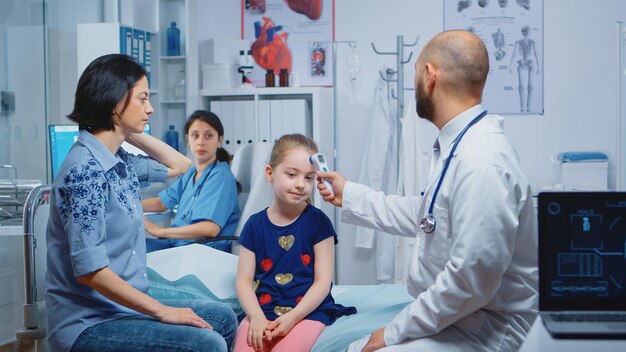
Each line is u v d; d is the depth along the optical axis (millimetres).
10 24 4066
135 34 4473
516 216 1817
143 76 2102
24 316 2432
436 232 1963
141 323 1990
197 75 4848
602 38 4684
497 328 1923
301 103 4551
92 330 1987
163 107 4816
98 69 2035
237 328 2250
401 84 4570
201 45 4941
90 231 1916
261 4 5016
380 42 4879
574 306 1445
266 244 2328
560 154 4660
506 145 1890
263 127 4621
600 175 4504
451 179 1916
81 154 1979
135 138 2510
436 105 2023
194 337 1941
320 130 4535
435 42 2016
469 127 1959
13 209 3277
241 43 4891
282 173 2303
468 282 1785
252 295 2277
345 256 4938
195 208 3459
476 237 1780
